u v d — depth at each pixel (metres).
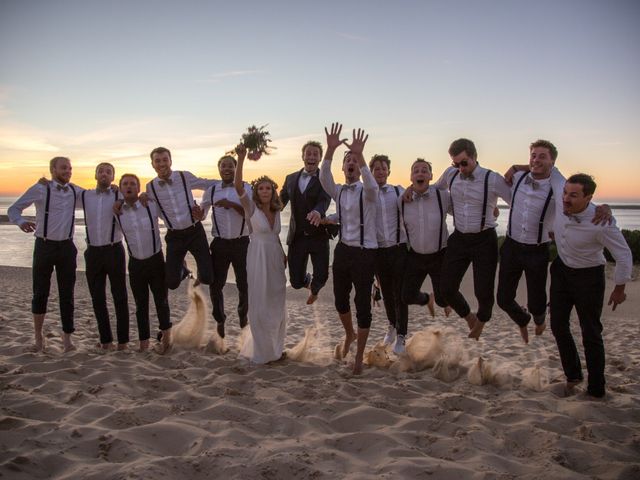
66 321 5.95
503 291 5.00
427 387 4.92
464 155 4.96
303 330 8.52
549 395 4.70
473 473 3.01
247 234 6.15
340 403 4.23
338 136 5.16
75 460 3.07
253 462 3.08
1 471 2.84
